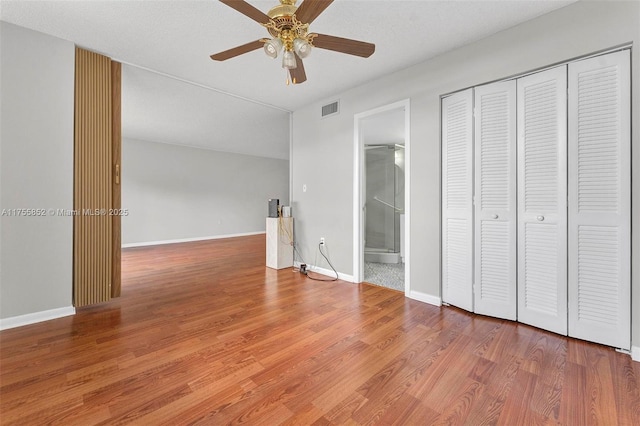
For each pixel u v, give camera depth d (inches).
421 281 108.6
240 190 322.0
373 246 198.7
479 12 77.7
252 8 52.7
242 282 134.5
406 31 86.7
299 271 156.2
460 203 98.2
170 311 98.3
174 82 125.0
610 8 69.3
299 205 163.5
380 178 197.5
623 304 69.4
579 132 75.0
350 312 97.3
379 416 49.6
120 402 52.5
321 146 148.7
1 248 82.8
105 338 77.9
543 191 81.7
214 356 68.9
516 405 52.1
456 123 98.8
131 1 73.3
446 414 50.0
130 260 185.9
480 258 93.9
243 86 129.5
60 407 51.0
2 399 52.8
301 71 74.1
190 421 48.2
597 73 72.2
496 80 89.3
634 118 67.3
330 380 59.7
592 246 73.7
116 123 105.6
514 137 87.2
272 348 72.9
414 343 75.4
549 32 78.2
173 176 268.1
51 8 75.9
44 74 88.5
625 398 53.7
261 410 51.0
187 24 83.5
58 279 91.9
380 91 120.0
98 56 100.1
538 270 83.1
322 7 52.7
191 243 264.5
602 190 71.9
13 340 76.2
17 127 84.7
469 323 88.0
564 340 76.5
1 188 82.7
